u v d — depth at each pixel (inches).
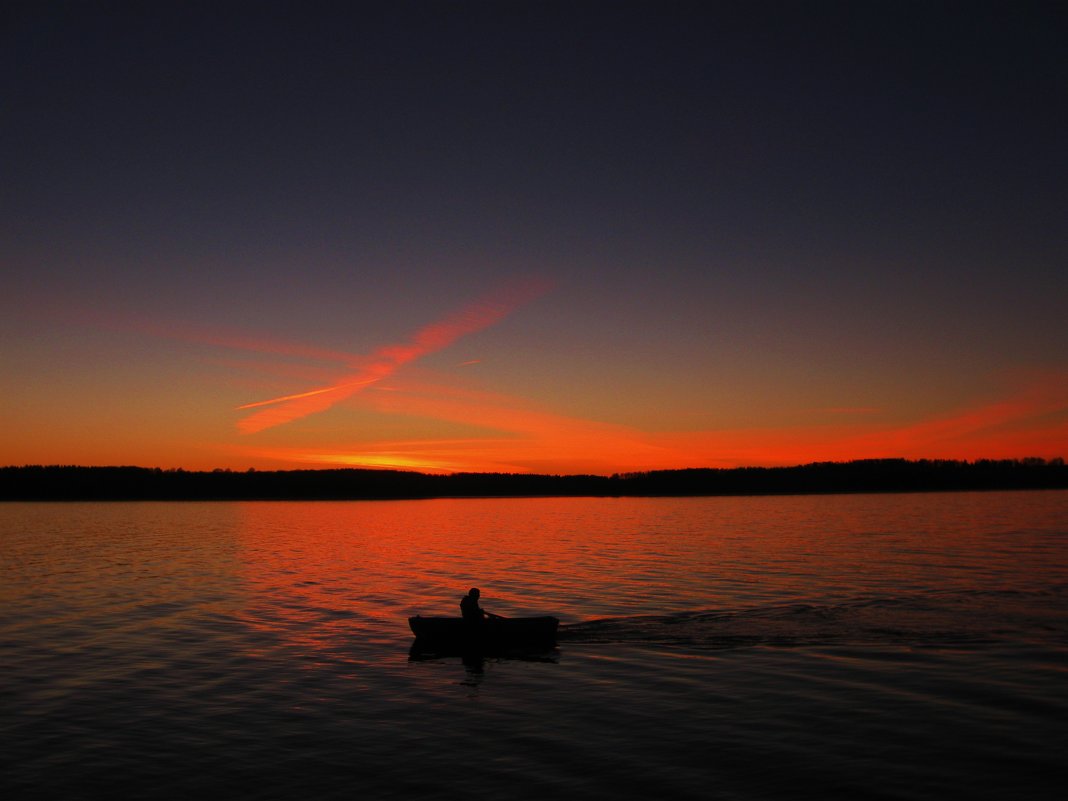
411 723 730.2
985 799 551.8
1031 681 831.1
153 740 684.7
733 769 609.6
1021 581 1558.8
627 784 582.9
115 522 4175.7
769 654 978.7
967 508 4566.9
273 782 591.8
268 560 2170.3
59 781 594.9
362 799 560.4
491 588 1585.9
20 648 1051.3
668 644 1045.2
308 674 912.9
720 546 2413.9
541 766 620.4
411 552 2367.1
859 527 3147.1
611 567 1907.0
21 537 3085.6
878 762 618.8
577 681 872.3
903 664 914.1
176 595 1524.4
